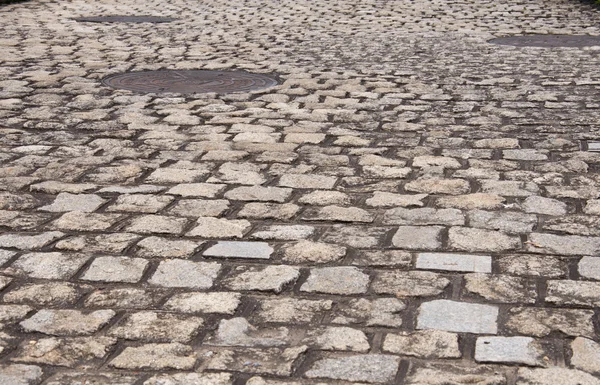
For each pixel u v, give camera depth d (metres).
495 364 3.71
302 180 6.36
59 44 13.82
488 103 9.05
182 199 5.92
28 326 4.09
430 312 4.19
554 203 5.79
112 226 5.39
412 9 19.97
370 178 6.41
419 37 14.97
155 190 6.12
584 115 8.45
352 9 20.05
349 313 4.19
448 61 12.00
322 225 5.41
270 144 7.41
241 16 18.73
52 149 7.24
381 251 4.96
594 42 14.01
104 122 8.20
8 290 4.47
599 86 9.93
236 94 9.59
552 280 4.55
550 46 13.55
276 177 6.45
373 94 9.57
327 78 10.62
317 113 8.63
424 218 5.51
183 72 11.12
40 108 8.78
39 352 3.85
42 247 5.04
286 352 3.82
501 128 7.94
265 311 4.23
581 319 4.11
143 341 3.94
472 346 3.87
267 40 14.55
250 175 6.49
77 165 6.74
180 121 8.27
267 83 10.30
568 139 7.53
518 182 6.28
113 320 4.15
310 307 4.27
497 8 19.94
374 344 3.89
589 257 4.85
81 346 3.90
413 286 4.48
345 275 4.62
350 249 4.99
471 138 7.59
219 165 6.76
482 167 6.68
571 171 6.57
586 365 3.69
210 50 13.23
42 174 6.50
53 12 19.25
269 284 4.52
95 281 4.59
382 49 13.35
